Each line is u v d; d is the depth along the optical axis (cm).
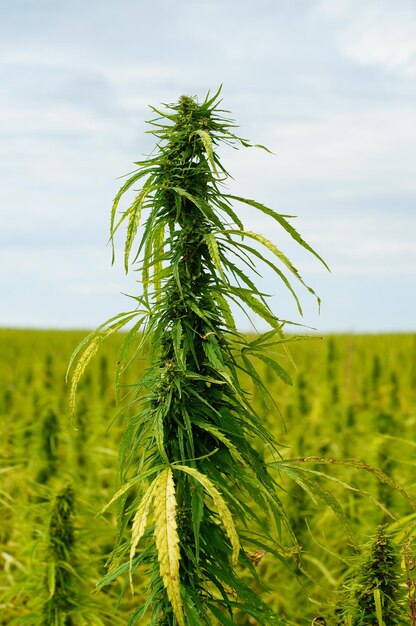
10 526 451
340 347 1350
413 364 1216
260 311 208
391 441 506
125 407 207
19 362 1362
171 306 199
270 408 216
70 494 340
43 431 564
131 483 180
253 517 207
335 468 530
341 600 238
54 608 315
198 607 188
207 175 200
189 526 195
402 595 226
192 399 199
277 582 414
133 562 201
